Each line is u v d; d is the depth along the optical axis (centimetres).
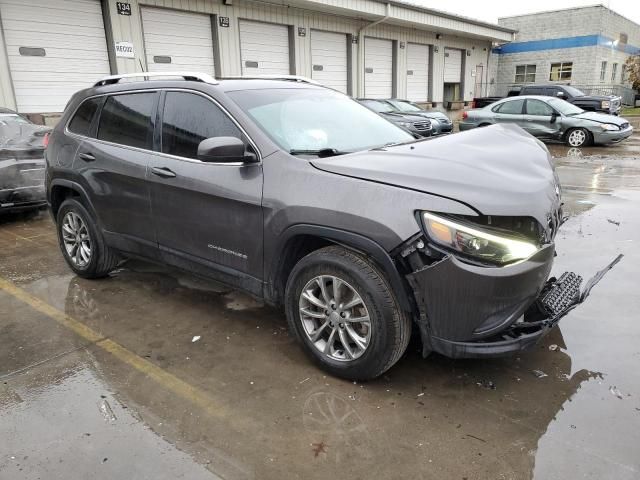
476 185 271
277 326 382
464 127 1598
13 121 716
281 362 332
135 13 1235
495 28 2562
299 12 1633
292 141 336
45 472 239
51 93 1136
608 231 588
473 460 241
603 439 252
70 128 468
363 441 256
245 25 1498
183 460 246
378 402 288
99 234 448
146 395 298
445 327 270
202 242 361
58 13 1123
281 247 312
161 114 387
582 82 3028
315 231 293
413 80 2245
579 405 279
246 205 324
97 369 326
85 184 439
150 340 363
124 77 430
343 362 304
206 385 307
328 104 399
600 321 371
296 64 1662
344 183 288
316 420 273
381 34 1995
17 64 1077
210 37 1420
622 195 779
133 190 399
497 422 268
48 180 481
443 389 299
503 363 324
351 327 302
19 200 671
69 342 361
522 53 3209
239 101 350
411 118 1412
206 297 436
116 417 278
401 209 267
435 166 288
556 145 1488
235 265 346
